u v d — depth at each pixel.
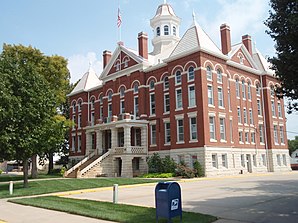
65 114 62.69
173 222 10.62
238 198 16.61
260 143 44.88
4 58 26.22
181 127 37.75
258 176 34.16
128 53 45.91
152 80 42.81
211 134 36.03
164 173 35.03
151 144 41.34
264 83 47.22
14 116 23.69
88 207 14.59
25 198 19.12
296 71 12.00
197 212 12.80
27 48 41.44
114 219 11.59
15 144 23.83
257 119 45.38
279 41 12.38
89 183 27.48
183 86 37.59
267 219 11.20
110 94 49.09
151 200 16.95
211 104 36.75
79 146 55.03
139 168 40.94
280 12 12.27
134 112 44.12
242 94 43.59
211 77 37.38
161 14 53.22
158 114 41.00
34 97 25.23
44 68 42.12
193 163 35.00
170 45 51.97
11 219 13.02
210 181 28.05
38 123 25.39
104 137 47.47
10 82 24.70
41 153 26.23
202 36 38.38
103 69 51.69
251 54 49.34
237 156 39.34
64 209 14.24
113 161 40.97
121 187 24.88
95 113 52.59
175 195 10.52
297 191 19.20
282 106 49.72
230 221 10.98
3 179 39.34
